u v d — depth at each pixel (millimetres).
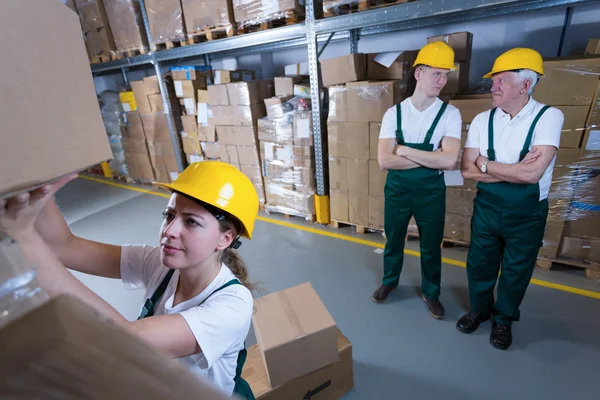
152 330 632
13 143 345
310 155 3316
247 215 834
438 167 1922
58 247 919
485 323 2123
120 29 4098
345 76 2816
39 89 376
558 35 2885
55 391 198
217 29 3307
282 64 4645
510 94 1604
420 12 2283
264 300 1688
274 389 1481
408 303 2350
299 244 3252
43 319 245
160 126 4621
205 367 722
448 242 3016
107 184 5684
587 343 1924
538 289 2369
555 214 2402
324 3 2672
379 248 3047
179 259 766
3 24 333
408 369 1859
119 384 221
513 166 1638
